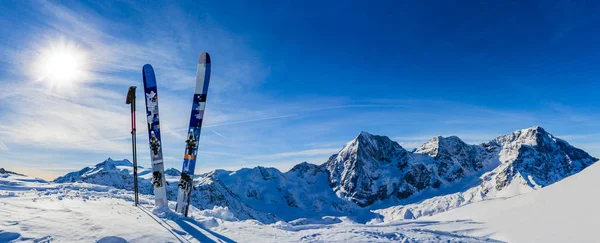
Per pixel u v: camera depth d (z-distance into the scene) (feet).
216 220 43.27
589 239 100.89
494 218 175.01
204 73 53.62
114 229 28.71
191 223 38.50
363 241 37.24
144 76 53.67
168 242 27.27
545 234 121.49
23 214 31.19
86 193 63.31
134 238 26.81
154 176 49.73
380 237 41.45
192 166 50.01
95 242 24.50
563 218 129.49
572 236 109.29
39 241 23.54
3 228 25.09
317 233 41.04
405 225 170.81
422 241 43.14
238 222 49.08
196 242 28.99
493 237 142.82
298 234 39.99
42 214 32.30
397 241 40.42
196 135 51.26
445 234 58.23
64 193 59.98
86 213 35.73
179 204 48.62
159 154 50.52
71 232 26.55
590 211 119.24
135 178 51.39
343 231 43.34
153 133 51.31
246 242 31.73
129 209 44.06
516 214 166.20
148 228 31.07
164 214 41.88
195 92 53.21
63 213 34.24
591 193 132.05
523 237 129.18
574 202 136.98
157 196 49.11
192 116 52.21
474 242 48.19
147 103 52.37
